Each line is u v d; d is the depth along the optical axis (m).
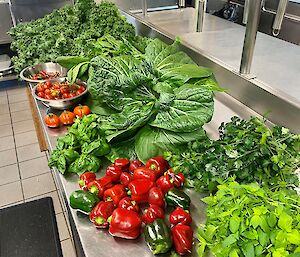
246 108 1.54
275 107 1.38
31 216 1.74
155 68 1.56
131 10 2.91
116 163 1.23
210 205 0.87
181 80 1.47
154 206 1.04
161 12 2.75
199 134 1.26
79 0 2.56
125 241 1.00
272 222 0.71
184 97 1.31
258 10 1.34
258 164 1.00
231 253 0.72
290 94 1.35
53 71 2.29
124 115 1.35
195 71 1.51
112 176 1.18
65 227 2.22
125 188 1.14
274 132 1.11
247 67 1.51
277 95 1.36
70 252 2.05
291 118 1.31
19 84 4.52
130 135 1.34
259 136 1.06
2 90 4.41
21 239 1.62
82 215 1.10
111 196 1.09
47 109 1.79
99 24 2.29
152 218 1.01
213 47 1.89
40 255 1.54
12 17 3.90
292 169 1.04
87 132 1.34
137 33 2.61
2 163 2.96
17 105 4.03
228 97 1.64
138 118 1.30
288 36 2.91
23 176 2.78
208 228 0.82
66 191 1.22
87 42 2.12
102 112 1.57
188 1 3.56
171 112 1.29
